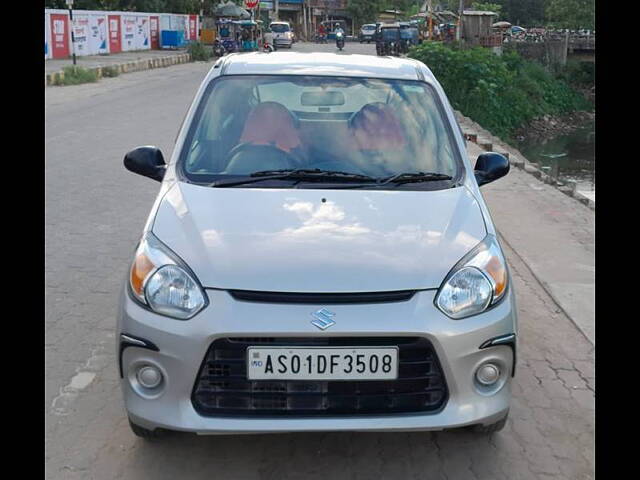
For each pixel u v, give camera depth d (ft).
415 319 9.29
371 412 9.37
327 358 9.18
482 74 84.38
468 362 9.48
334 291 9.35
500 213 27.14
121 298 10.07
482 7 134.00
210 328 9.16
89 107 53.88
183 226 10.43
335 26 225.56
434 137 12.93
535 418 12.14
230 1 149.07
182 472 10.36
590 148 83.56
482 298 9.70
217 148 12.50
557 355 14.73
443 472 10.48
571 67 134.10
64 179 29.66
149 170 12.96
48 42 96.07
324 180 11.87
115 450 10.89
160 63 101.96
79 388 12.82
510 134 89.61
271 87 13.53
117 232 22.50
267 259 9.70
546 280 19.27
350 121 13.01
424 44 85.10
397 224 10.58
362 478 10.29
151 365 9.43
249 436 11.25
